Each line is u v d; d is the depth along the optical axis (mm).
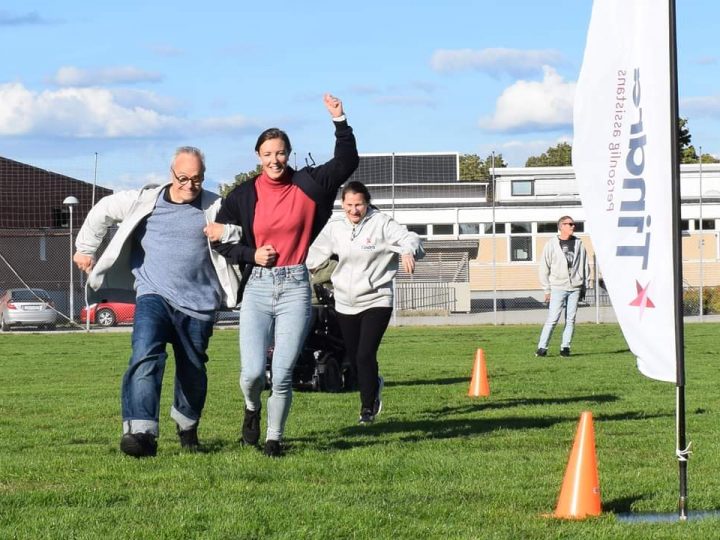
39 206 47531
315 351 14781
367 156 55344
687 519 6762
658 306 7004
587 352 22125
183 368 9008
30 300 36531
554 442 9789
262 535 6289
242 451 9180
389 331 31125
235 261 8625
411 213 51812
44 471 8266
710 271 50000
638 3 6980
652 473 8305
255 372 8805
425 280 44562
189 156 8750
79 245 8992
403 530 6387
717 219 50531
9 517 6691
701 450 9383
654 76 6949
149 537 6199
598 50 7043
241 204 8664
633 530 6398
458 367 18734
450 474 8195
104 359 21562
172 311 8844
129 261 9094
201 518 6668
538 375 16938
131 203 8859
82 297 40875
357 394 14477
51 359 21594
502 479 7980
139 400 8688
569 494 6887
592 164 7094
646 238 7012
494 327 33125
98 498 7242
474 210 51750
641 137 6996
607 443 9766
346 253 11422
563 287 20969
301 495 7352
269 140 8508
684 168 51750
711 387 15000
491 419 11523
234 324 37719
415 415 12094
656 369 7008
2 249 45000
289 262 8734
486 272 52000
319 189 8609
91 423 11375
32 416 12016
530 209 51812
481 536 6238
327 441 9898
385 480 7984
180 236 8797
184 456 8828
